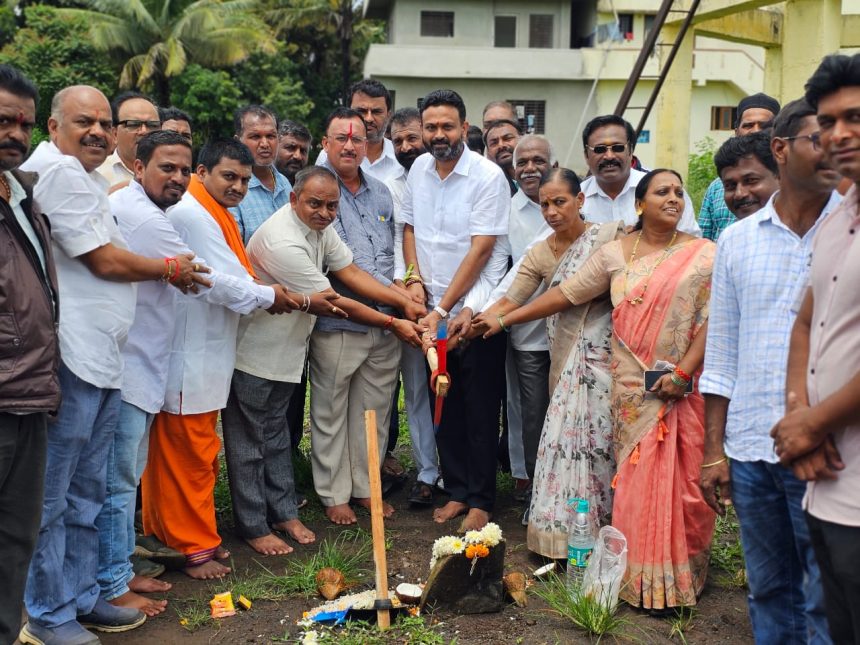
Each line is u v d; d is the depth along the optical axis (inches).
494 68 940.0
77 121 133.3
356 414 201.3
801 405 99.3
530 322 191.6
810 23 350.3
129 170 193.8
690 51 496.4
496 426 195.3
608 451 168.9
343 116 192.5
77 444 134.9
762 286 115.3
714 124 994.1
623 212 189.9
